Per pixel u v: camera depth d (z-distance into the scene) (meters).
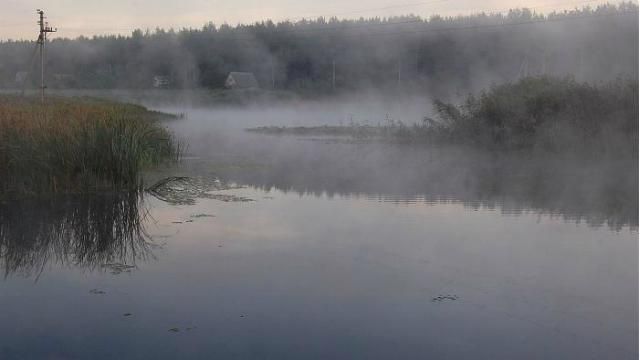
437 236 7.15
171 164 13.61
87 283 5.51
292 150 18.11
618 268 5.94
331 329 4.54
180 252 6.48
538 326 4.62
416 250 6.56
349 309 4.91
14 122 9.81
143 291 5.30
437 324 4.64
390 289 5.36
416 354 4.16
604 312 4.87
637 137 15.65
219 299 5.11
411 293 5.28
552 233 7.29
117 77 92.56
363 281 5.55
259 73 89.62
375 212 8.47
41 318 4.72
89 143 9.88
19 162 9.22
